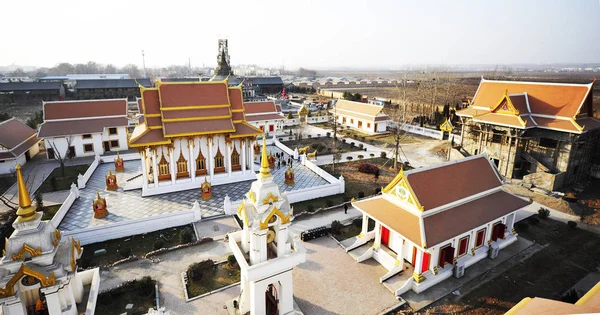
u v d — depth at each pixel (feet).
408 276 98.02
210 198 151.23
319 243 116.57
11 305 67.21
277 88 618.85
